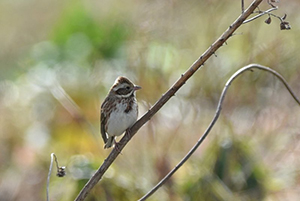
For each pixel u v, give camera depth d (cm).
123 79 971
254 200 1109
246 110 1330
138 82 1325
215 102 1332
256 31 1391
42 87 1488
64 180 1126
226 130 1205
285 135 1291
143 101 1291
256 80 1369
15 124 1493
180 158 1191
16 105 1545
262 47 1391
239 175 1120
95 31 1550
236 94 1342
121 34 1493
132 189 1103
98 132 1344
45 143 1410
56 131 1369
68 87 1466
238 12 1412
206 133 743
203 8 1405
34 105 1502
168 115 1326
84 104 1423
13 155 1442
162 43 1394
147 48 1365
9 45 1916
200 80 1365
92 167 1117
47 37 1852
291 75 1395
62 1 2025
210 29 1405
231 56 1395
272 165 1235
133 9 1571
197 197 1091
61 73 1516
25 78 1630
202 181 1092
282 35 1412
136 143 1201
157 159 1160
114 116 965
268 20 686
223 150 1124
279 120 1312
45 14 2023
